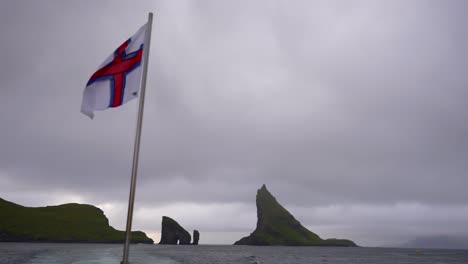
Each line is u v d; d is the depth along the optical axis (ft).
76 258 181.57
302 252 534.37
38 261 160.76
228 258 284.82
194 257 271.28
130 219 33.86
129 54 43.01
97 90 42.86
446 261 329.93
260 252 481.46
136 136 35.73
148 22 39.58
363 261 306.55
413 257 413.18
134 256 223.92
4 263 150.00
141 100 36.86
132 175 34.76
